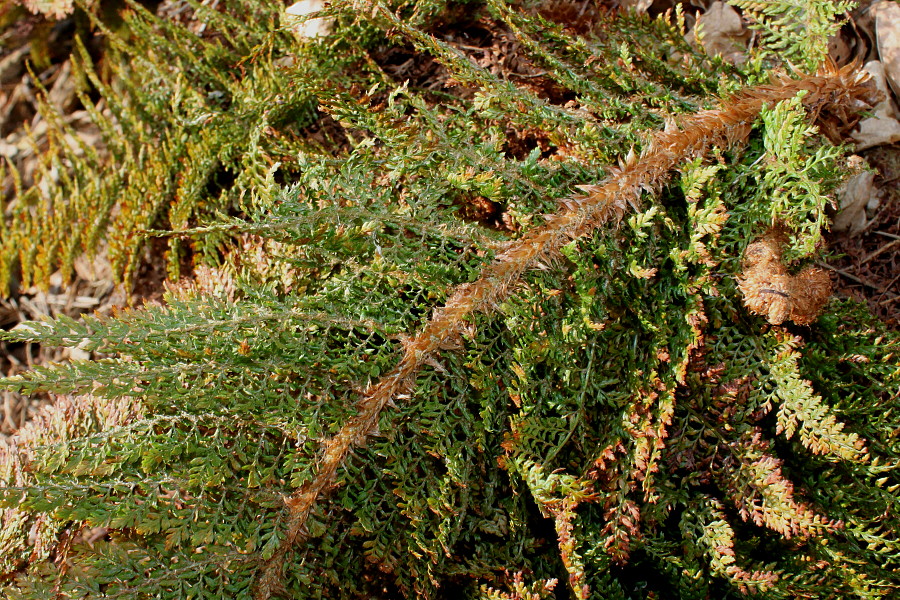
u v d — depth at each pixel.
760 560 1.60
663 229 1.61
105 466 1.41
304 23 1.88
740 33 2.06
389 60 2.13
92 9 2.67
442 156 1.66
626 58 1.69
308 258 1.61
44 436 1.86
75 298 2.66
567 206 1.52
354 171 1.58
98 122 2.34
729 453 1.57
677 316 1.57
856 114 1.86
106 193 2.29
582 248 1.55
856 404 1.59
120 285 2.52
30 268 2.49
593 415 1.61
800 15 1.76
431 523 1.51
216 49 2.21
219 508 1.44
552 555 1.58
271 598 1.43
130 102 2.39
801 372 1.61
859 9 2.07
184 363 1.48
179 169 2.20
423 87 2.07
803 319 1.52
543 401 1.57
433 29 2.07
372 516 1.49
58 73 2.96
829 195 1.68
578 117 1.70
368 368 1.51
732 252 1.62
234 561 1.42
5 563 1.70
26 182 2.87
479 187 1.59
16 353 2.67
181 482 1.46
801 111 1.46
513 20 1.75
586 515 1.57
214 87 2.28
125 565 1.38
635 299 1.58
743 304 1.61
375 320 1.55
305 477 1.40
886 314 1.90
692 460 1.59
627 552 1.49
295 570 1.44
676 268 1.54
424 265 1.53
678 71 1.80
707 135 1.55
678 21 1.79
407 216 1.56
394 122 1.60
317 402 1.49
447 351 1.52
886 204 1.97
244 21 2.39
